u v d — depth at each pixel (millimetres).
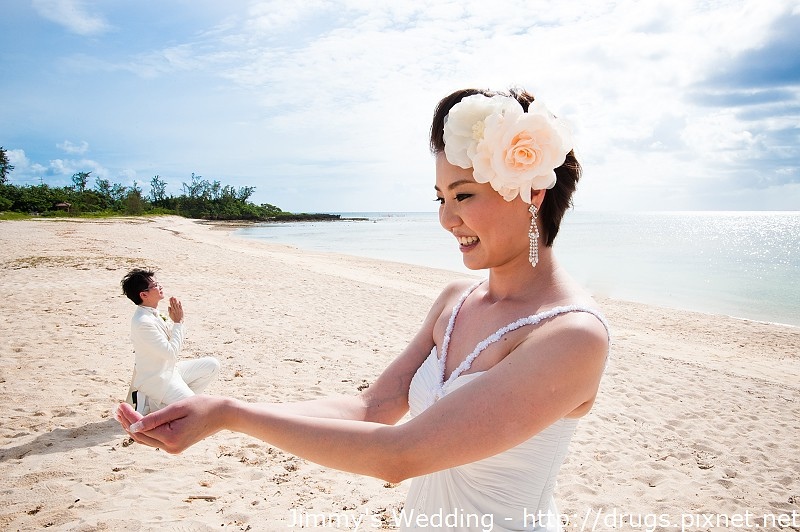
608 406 6668
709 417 6508
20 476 3986
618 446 5441
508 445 1053
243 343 8156
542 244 1271
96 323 8742
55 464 4195
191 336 8359
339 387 6422
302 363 7320
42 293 11070
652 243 47062
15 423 4910
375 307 12281
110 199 96688
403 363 1561
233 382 6371
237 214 116312
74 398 5574
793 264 29406
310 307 11641
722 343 11453
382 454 1028
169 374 5102
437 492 1334
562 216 1275
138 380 5035
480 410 1033
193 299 11555
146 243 27422
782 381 8477
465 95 1290
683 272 25625
